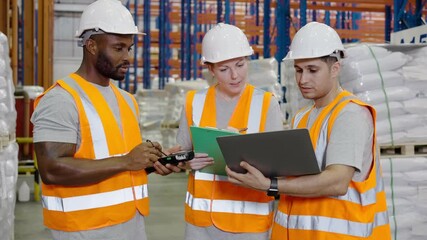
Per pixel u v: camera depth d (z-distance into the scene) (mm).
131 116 2469
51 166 2164
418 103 3783
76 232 2270
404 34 4543
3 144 3857
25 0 9305
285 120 6215
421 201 3779
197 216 2691
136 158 2213
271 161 2137
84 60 2363
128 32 2270
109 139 2295
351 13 13055
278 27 7230
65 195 2266
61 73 18625
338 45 2244
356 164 2096
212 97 2752
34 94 7574
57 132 2188
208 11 15422
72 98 2244
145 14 13898
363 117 2166
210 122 2707
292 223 2324
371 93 3730
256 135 2049
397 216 3750
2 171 3756
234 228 2652
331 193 2107
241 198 2668
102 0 2332
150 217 6129
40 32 9602
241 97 2721
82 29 2287
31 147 7398
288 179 2174
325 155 2203
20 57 12375
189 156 2408
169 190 7973
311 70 2236
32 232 5406
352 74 3729
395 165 3744
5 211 3803
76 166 2162
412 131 3801
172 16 13469
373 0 7566
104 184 2291
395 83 3781
